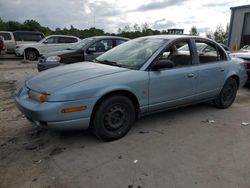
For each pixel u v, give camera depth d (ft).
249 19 66.03
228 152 12.14
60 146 12.48
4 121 15.61
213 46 17.51
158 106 14.38
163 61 13.66
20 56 55.67
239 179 9.99
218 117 16.99
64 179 9.84
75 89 11.49
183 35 16.62
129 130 13.82
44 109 11.14
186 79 15.26
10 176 10.04
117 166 10.75
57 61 26.61
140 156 11.59
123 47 16.40
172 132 14.30
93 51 28.17
